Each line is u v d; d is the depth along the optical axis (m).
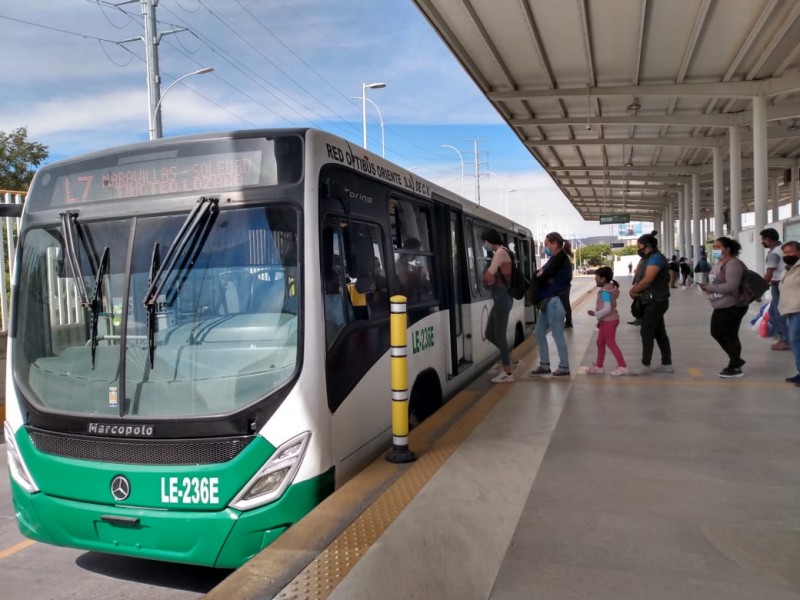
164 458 3.79
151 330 4.00
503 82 19.44
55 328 4.26
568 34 15.73
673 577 3.19
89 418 3.94
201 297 4.04
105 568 4.46
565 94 19.86
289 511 3.77
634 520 3.88
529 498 4.23
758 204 19.69
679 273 39.31
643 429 5.87
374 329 4.95
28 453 4.12
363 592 3.09
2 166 32.12
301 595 3.08
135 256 4.17
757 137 19.55
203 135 4.25
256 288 4.01
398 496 4.21
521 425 6.04
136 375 3.98
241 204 4.10
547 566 3.33
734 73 18.77
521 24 15.09
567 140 27.97
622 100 22.03
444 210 7.34
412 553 3.47
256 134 4.19
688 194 43.66
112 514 3.82
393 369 4.85
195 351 3.95
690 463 4.90
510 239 12.77
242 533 3.68
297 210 4.06
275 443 3.76
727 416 6.26
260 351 3.92
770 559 3.36
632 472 4.72
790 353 9.95
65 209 4.43
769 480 4.51
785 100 22.27
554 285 8.33
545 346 8.48
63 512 3.96
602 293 8.60
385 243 5.40
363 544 3.56
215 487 3.70
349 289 4.58
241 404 3.79
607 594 3.04
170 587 4.16
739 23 15.25
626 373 8.54
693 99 21.91
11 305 4.44
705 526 3.78
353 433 4.49
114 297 4.16
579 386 7.82
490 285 8.04
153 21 20.81
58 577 4.32
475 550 3.51
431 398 6.67
